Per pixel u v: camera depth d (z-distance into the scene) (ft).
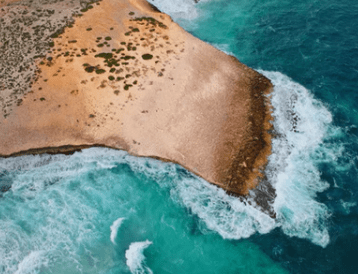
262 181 116.26
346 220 106.52
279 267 99.30
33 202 118.52
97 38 160.76
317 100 141.38
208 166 121.70
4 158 129.39
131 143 129.39
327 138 128.26
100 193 119.85
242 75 149.69
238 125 131.23
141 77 145.18
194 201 115.24
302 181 116.67
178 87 142.82
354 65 154.10
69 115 135.23
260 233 106.52
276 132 129.39
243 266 100.48
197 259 102.63
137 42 159.53
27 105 138.10
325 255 99.96
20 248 106.42
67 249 105.91
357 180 115.96
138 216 113.19
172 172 123.24
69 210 115.65
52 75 145.69
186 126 131.85
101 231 109.91
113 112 135.54
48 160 129.70
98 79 143.43
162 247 105.60
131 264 102.06
